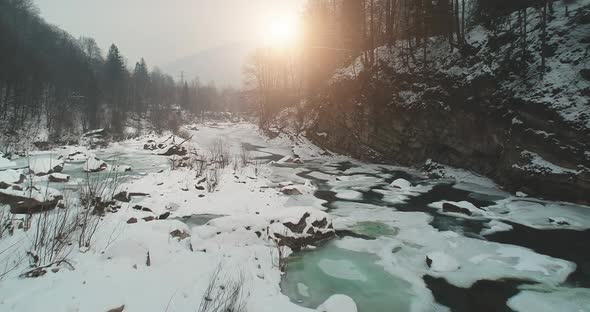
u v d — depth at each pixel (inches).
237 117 3661.4
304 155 1235.2
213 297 216.4
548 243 386.3
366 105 1115.3
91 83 2114.9
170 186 563.2
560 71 634.2
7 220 283.0
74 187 547.2
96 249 257.4
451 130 856.9
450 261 319.3
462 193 653.9
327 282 285.9
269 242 340.5
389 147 1042.7
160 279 226.5
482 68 799.1
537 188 603.8
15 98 1608.0
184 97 3612.2
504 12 870.4
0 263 214.5
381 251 355.6
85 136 1572.3
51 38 2659.9
